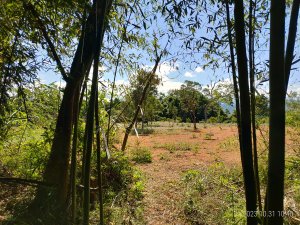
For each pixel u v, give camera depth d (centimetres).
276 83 161
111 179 526
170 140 1452
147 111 1602
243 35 178
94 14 253
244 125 183
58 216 279
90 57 292
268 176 168
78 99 304
